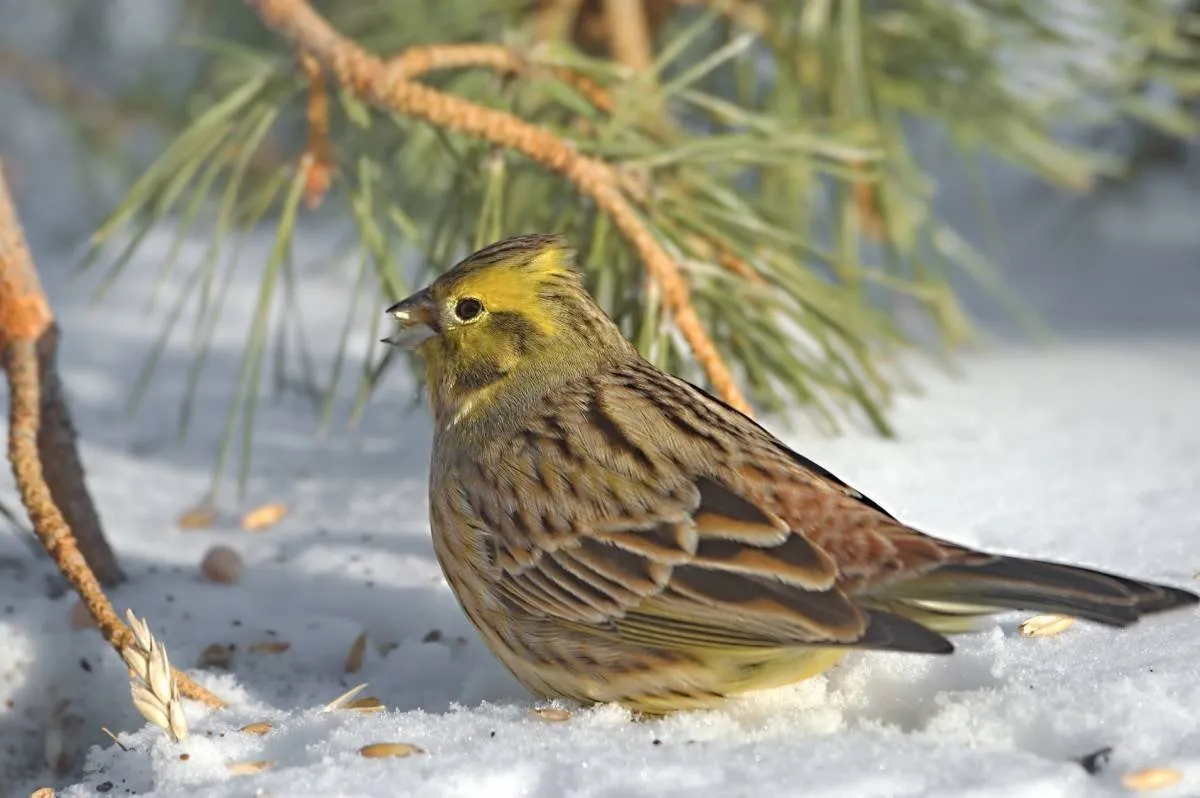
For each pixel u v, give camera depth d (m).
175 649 9.23
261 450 12.90
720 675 7.59
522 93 11.20
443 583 10.02
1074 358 14.87
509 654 8.15
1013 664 7.68
